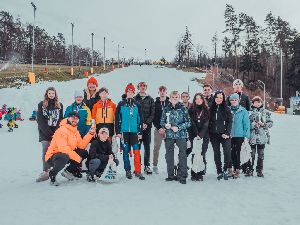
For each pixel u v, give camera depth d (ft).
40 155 42.06
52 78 166.20
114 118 30.19
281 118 103.60
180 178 27.71
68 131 27.20
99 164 27.58
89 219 18.85
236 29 333.83
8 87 122.01
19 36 370.12
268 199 22.76
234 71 357.20
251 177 29.71
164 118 28.81
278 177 29.53
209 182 27.91
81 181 28.22
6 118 70.59
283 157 39.01
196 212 20.11
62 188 25.66
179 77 198.08
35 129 69.05
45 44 408.46
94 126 28.17
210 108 29.45
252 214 19.75
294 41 315.58
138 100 31.40
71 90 132.98
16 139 55.62
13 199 22.79
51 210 20.39
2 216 19.33
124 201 22.30
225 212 20.10
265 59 350.43
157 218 19.06
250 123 29.96
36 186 26.58
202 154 29.19
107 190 25.11
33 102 105.29
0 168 34.09
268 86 341.62
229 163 29.01
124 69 269.85
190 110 29.58
